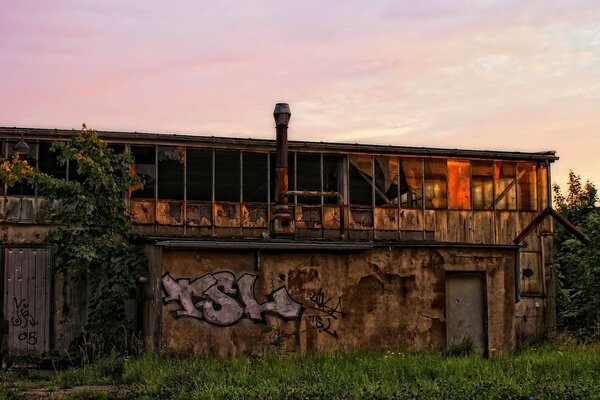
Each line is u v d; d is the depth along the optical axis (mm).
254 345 17000
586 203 33750
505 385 12727
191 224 21875
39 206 19859
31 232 19750
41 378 15930
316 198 23453
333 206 23141
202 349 16672
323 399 11609
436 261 18609
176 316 16641
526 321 24016
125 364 15000
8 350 19297
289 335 17250
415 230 23750
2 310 19359
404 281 18297
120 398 12398
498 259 19234
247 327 17016
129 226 19969
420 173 24094
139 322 18750
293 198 23234
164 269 16719
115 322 18625
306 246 17406
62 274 19734
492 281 19141
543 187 24984
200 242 16750
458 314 18984
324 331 17547
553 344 20688
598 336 22375
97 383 14336
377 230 23422
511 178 24812
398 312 18156
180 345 16562
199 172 22438
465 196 24344
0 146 20312
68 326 19672
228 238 18578
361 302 17922
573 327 24859
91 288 19734
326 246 17547
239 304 17031
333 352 17422
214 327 16812
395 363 15312
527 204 24844
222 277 17016
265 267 17312
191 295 16781
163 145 21828
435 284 18531
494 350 18719
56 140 20609
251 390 12352
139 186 20297
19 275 19578
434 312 18438
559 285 26453
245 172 23125
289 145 22688
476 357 16406
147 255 18391
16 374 16719
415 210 23828
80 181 20859
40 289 19656
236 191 22688
